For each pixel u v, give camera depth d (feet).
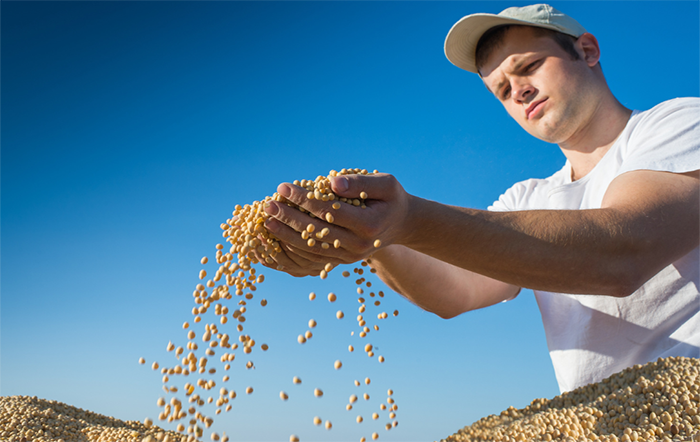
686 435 3.97
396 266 5.59
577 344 5.79
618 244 3.44
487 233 3.46
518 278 3.58
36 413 8.84
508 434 4.64
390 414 4.36
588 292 3.64
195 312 4.52
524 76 5.97
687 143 4.21
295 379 3.95
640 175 4.12
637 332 5.42
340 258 3.76
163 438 4.26
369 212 3.37
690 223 3.76
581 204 6.16
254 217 3.90
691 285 5.09
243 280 4.44
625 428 4.27
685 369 4.76
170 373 4.37
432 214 3.54
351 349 4.28
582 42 5.90
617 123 5.91
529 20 5.71
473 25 6.23
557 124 5.92
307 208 3.38
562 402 5.38
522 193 7.41
